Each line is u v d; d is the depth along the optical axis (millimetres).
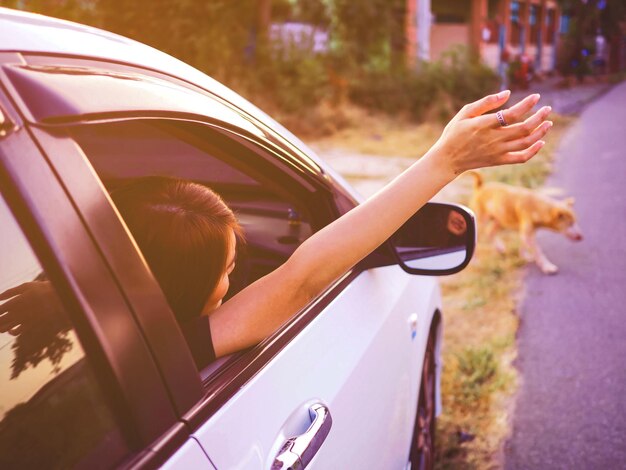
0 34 903
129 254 925
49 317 843
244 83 13172
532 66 25266
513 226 5727
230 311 1215
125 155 2230
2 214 825
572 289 5078
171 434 933
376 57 16375
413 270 1836
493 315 4668
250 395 1135
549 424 3262
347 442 1441
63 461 821
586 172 9719
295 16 16438
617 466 2922
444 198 7969
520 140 1114
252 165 1683
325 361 1423
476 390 3549
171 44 13047
